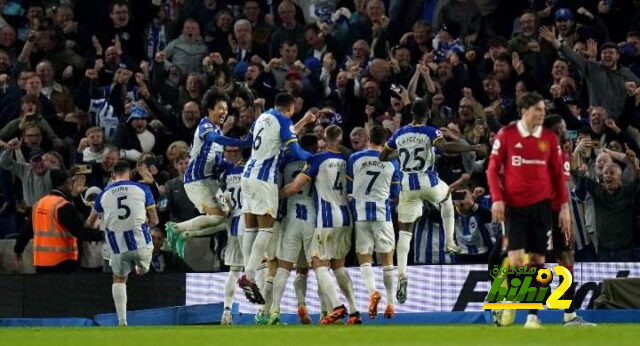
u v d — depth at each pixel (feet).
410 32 213.46
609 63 192.44
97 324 157.79
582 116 192.24
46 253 159.12
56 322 159.43
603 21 208.13
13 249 169.78
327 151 140.56
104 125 198.39
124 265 143.43
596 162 163.63
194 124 190.90
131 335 107.24
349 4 226.99
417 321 155.63
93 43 213.66
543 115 106.63
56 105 201.98
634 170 164.04
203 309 159.43
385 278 144.15
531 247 109.09
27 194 180.45
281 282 140.97
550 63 198.08
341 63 213.05
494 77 191.93
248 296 136.05
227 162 143.95
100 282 159.94
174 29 217.97
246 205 136.46
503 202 106.52
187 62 210.38
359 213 139.54
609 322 147.74
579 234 161.38
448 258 162.30
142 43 216.13
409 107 185.16
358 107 191.62
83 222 167.84
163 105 203.21
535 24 202.39
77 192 173.68
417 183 142.61
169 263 167.94
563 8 206.49
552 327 114.42
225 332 111.75
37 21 213.25
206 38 215.92
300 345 89.40
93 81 200.64
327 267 139.23
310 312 157.69
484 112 183.83
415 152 142.10
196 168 142.31
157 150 190.29
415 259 163.32
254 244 135.23
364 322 155.12
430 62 195.83
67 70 208.44
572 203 161.07
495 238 160.97
